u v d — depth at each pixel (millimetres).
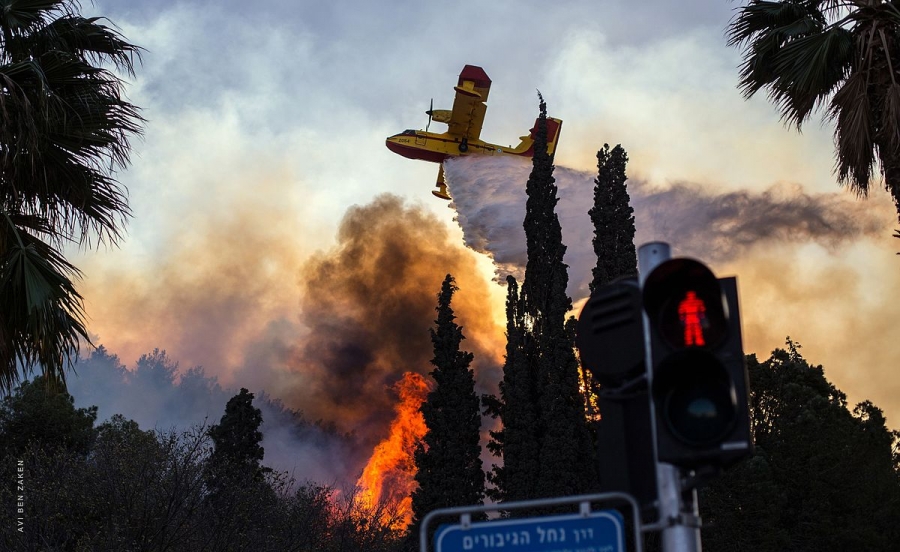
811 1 14945
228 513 20266
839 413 39406
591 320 4129
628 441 3941
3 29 9648
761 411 38719
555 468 29672
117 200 9859
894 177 12711
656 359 3713
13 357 9047
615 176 33125
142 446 20328
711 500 32344
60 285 9148
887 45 13180
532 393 32875
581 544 3896
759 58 14820
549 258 34656
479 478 33812
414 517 32750
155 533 18375
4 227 9102
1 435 39562
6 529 17859
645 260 4051
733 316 3719
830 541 34406
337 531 26328
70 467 20609
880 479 36469
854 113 13070
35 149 8852
